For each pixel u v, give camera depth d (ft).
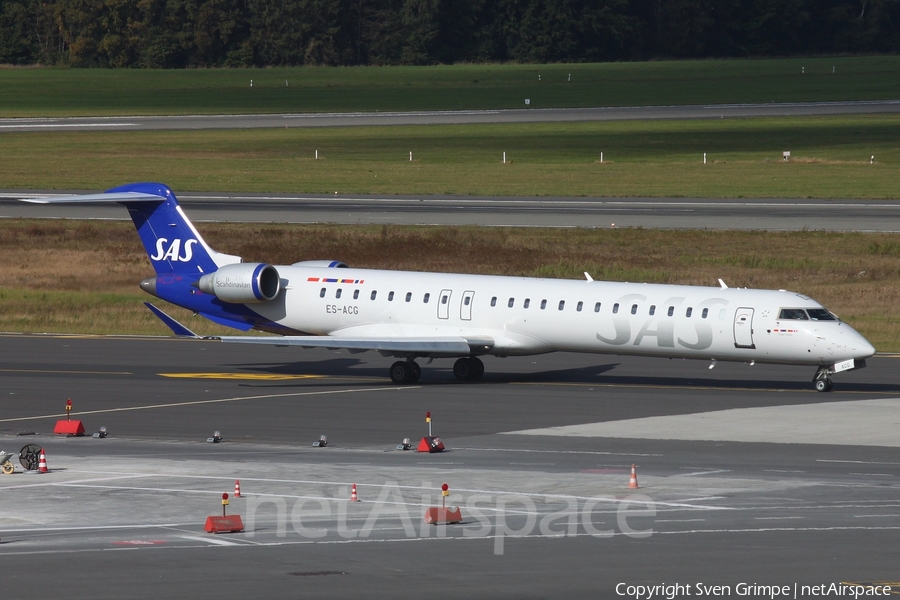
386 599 203.51
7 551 237.86
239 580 215.31
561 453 355.56
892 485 304.91
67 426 395.55
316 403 457.27
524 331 513.86
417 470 328.49
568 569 223.51
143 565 226.17
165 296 579.48
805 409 435.53
